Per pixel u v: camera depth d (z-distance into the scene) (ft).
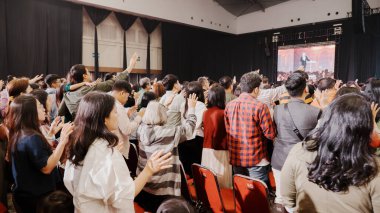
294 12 41.52
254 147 7.77
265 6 44.21
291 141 6.99
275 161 7.38
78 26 31.83
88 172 3.96
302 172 3.60
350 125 3.17
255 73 8.05
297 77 6.93
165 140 6.70
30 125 5.53
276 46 43.93
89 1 30.48
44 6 29.30
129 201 4.01
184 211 3.52
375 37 35.37
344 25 37.68
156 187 6.68
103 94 4.42
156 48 41.68
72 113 7.91
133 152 9.20
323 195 3.38
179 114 9.11
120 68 37.22
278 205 7.34
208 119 8.93
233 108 8.03
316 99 9.36
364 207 3.16
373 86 6.84
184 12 40.16
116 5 32.68
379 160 3.17
